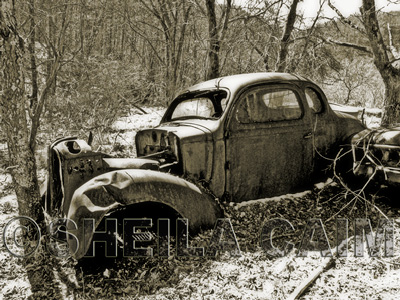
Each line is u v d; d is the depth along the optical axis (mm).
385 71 6977
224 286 3219
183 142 4055
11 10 3291
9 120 3453
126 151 7750
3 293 3188
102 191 3369
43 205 4227
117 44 20016
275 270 3445
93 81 10500
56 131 8984
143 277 3369
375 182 4539
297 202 4695
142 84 14609
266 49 9375
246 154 4410
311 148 4828
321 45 9805
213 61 8289
